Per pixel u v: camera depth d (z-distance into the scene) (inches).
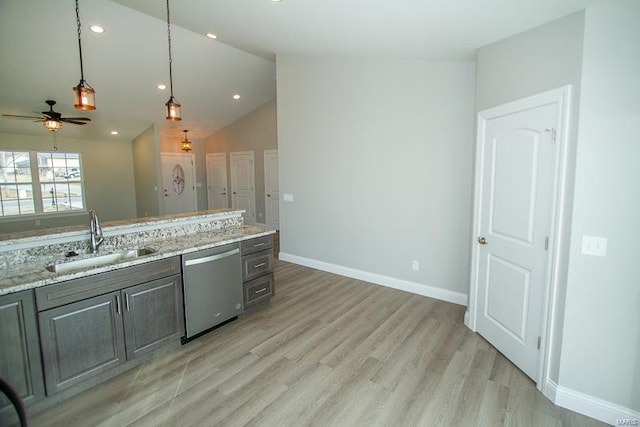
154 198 330.0
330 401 84.1
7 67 192.2
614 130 71.4
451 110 137.1
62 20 162.7
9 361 74.9
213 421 77.3
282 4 104.0
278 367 98.6
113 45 187.8
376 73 156.3
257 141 328.8
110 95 244.2
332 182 179.9
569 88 77.1
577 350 79.4
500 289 104.4
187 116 310.8
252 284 132.0
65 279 81.2
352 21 107.4
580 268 77.5
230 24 135.7
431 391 87.7
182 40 192.7
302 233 198.5
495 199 105.5
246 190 348.5
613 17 69.9
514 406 82.3
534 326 90.3
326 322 127.1
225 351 107.2
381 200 162.1
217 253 116.9
